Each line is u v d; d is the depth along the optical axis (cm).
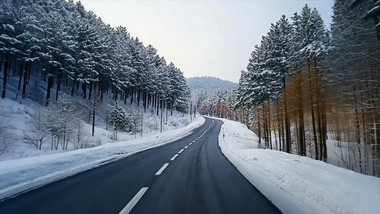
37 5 5728
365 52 1814
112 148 1572
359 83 2061
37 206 488
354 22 1911
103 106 5734
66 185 675
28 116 3562
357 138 2762
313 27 2483
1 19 4475
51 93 5022
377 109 1959
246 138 4603
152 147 2162
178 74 9712
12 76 5256
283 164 887
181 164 1158
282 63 2755
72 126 3566
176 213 460
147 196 577
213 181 771
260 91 3114
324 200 499
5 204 498
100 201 530
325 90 2473
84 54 5044
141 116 5684
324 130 2656
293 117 3195
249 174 913
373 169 2136
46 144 3238
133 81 6906
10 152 2581
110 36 6694
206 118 11812
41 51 4491
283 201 551
